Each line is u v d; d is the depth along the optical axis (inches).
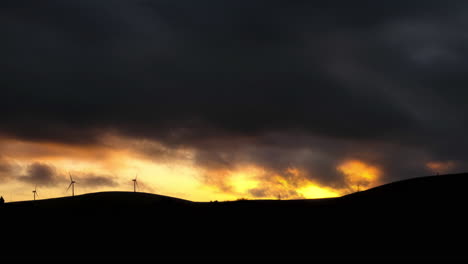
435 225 2925.7
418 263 2236.7
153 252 2748.5
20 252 2864.2
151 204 4549.7
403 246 2608.3
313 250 2647.6
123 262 2482.8
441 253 2431.1
